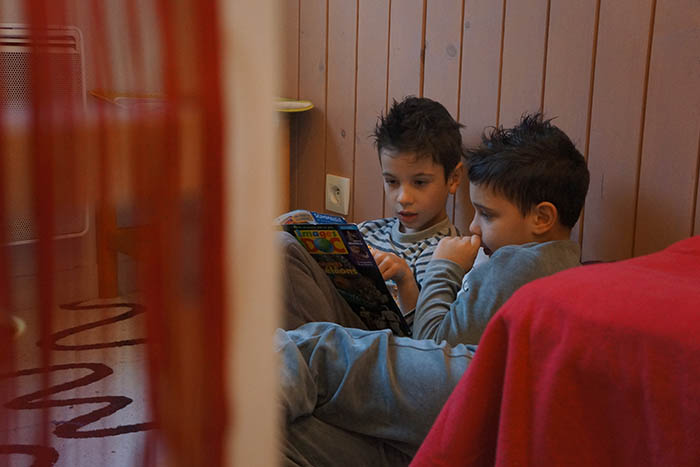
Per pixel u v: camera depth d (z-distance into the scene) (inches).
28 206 8.8
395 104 61.1
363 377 36.1
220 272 9.9
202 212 9.6
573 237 56.2
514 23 58.0
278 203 10.2
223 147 9.6
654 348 19.6
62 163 8.9
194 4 9.2
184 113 9.3
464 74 62.6
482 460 24.2
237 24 9.4
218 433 10.3
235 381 10.3
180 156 9.4
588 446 21.1
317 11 76.3
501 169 44.6
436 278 46.6
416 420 35.2
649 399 19.5
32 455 9.5
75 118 8.9
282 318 44.1
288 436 35.6
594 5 52.4
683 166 48.6
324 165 78.6
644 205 51.3
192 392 10.1
